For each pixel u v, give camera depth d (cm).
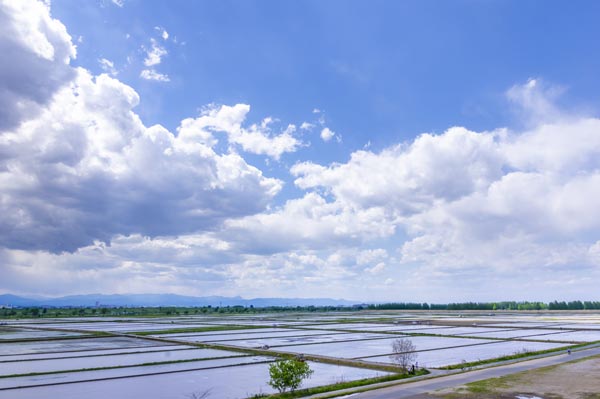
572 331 9325
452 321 13950
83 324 12494
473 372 4128
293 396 3378
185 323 13125
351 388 3562
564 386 3381
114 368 4875
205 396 3581
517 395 3117
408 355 5100
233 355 5903
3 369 4828
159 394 3659
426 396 3155
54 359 5575
